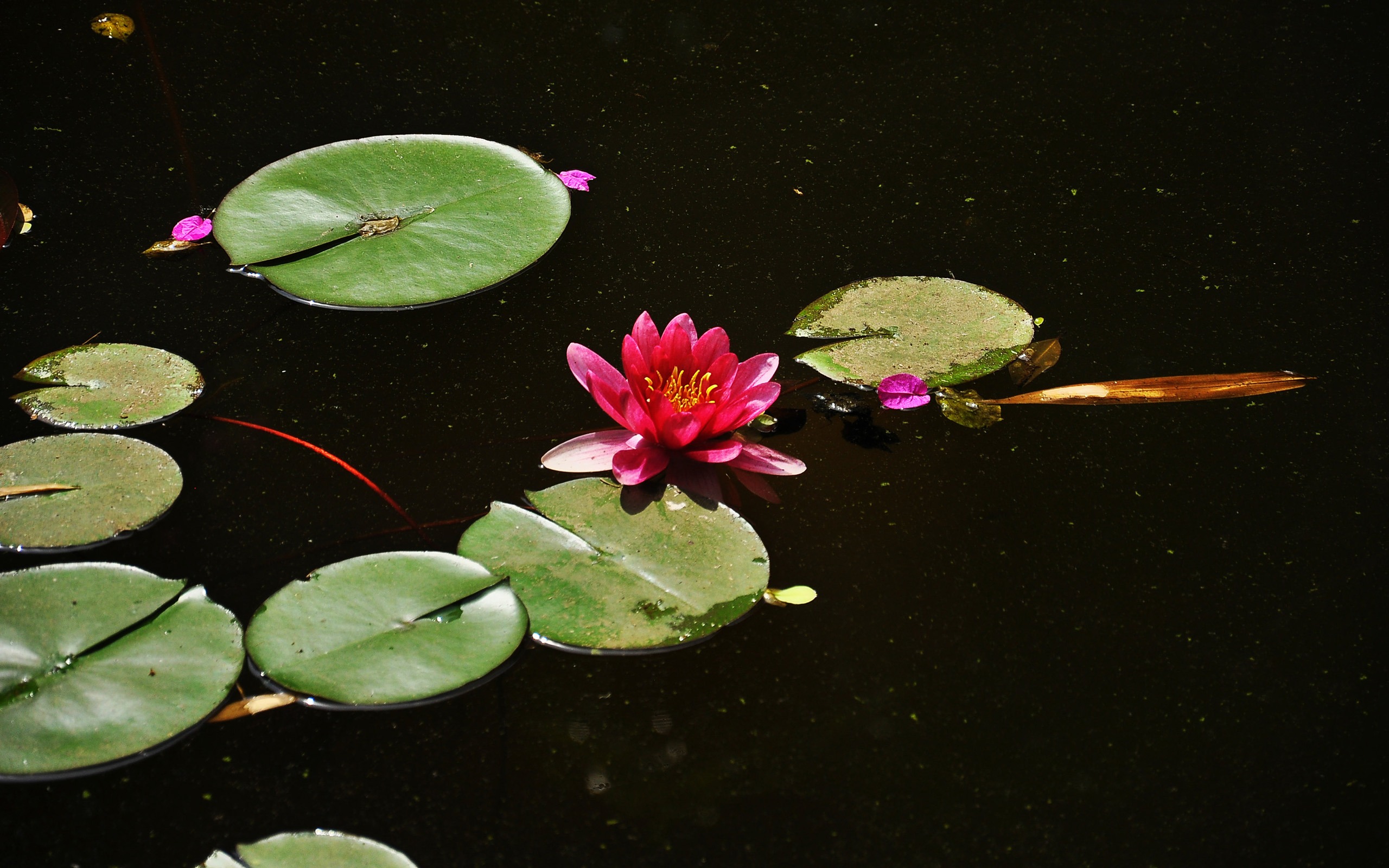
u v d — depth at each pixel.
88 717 2.79
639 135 3.12
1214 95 3.19
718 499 2.89
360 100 3.13
